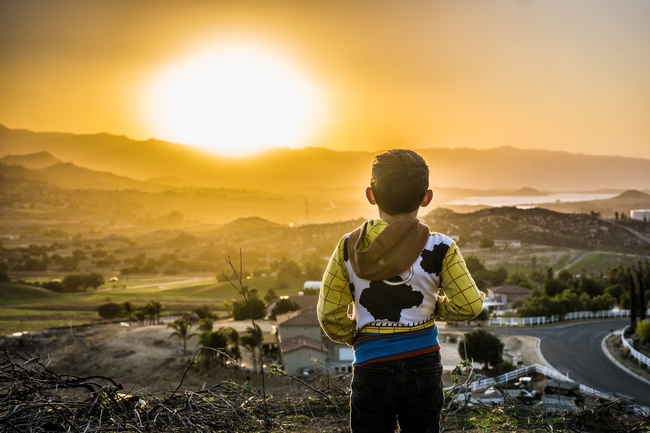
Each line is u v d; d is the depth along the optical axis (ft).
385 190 8.13
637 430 13.91
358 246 8.19
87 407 12.21
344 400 14.78
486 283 338.13
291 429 13.03
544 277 375.25
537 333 177.68
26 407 11.18
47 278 624.18
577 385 65.41
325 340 112.06
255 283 444.14
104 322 253.44
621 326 189.88
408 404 8.08
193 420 12.58
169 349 161.58
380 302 8.04
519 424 14.21
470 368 15.02
